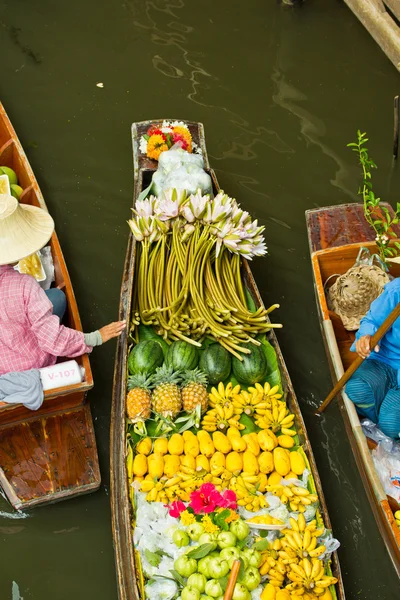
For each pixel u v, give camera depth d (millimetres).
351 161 6844
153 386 4492
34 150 6645
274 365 4754
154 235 5016
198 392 4414
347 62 7891
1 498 4371
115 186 6414
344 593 3934
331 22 8352
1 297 4031
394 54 7527
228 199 4902
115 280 5723
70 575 4176
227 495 3840
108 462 4617
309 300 5676
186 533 3729
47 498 4164
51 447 4320
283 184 6559
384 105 7453
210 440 4266
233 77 7613
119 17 8188
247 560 3600
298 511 3969
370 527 4457
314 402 5066
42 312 4082
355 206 5793
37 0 8281
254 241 5027
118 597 4039
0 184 5090
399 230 5684
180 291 4938
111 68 7570
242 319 4816
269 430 4332
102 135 6867
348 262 5363
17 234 4035
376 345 4273
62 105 7113
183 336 4734
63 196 6285
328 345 4906
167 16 8273
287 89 7531
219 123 7098
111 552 4273
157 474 4086
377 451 4371
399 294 4281
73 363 4215
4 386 4113
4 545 4238
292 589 3617
